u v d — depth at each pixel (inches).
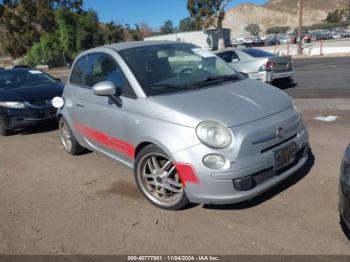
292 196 153.2
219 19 1642.5
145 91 155.1
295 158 147.1
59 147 259.0
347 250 117.7
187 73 171.3
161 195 156.1
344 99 342.3
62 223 150.6
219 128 130.3
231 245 125.8
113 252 128.3
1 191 189.5
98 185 185.5
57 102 217.9
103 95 165.8
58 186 189.0
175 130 137.3
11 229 149.0
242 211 145.6
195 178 132.8
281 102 150.9
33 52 1668.3
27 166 225.1
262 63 414.6
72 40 1764.3
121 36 2385.6
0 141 294.0
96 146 197.5
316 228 130.3
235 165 128.4
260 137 132.3
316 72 599.5
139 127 151.9
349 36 2166.6
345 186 112.1
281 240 125.6
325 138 226.5
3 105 295.4
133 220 147.9
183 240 131.5
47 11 1974.7
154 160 152.5
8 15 1936.5
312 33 2429.9
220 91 153.9
